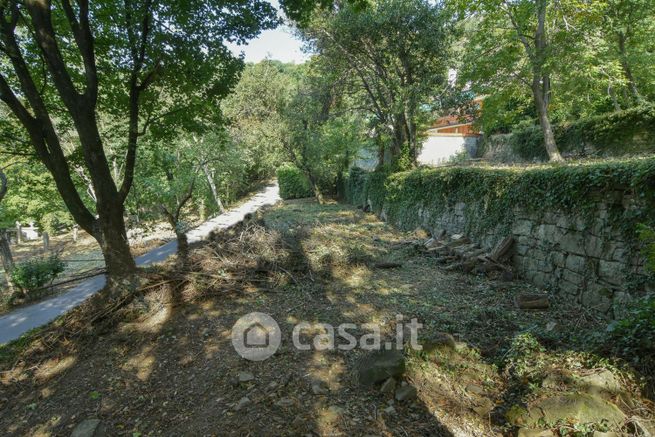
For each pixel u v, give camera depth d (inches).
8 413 138.5
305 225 429.1
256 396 123.3
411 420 106.4
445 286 233.3
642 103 384.8
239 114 910.4
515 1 404.8
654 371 103.0
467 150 886.4
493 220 277.1
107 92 272.5
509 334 155.4
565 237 199.8
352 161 904.9
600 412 92.1
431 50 482.0
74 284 341.1
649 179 145.9
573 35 373.1
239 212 727.7
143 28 225.9
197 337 177.3
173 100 282.7
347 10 490.3
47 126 211.5
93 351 176.7
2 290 353.4
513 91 496.4
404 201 477.1
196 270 246.5
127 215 509.0
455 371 128.1
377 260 303.6
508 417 102.9
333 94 660.7
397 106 486.3
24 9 231.0
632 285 154.2
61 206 633.0
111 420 124.0
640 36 412.2
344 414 110.6
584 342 130.1
